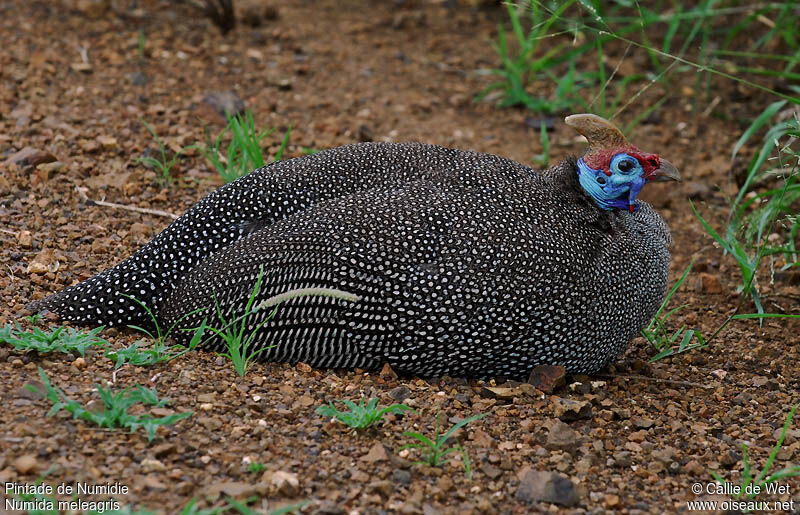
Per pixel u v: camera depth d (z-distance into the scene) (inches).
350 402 312.2
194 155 522.0
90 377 317.7
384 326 334.3
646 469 315.6
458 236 334.6
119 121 545.6
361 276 329.7
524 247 339.0
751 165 522.0
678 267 489.1
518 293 336.5
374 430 311.3
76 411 287.7
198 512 256.1
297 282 332.2
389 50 691.4
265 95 603.5
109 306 350.6
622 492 301.6
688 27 701.9
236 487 270.8
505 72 631.8
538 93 645.3
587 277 348.8
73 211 453.1
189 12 702.5
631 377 385.1
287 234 336.8
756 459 330.6
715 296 464.8
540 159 554.9
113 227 443.2
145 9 697.0
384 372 347.3
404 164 361.7
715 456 328.2
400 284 330.0
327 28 714.2
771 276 450.0
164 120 554.6
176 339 350.0
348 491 281.3
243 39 673.0
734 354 414.0
